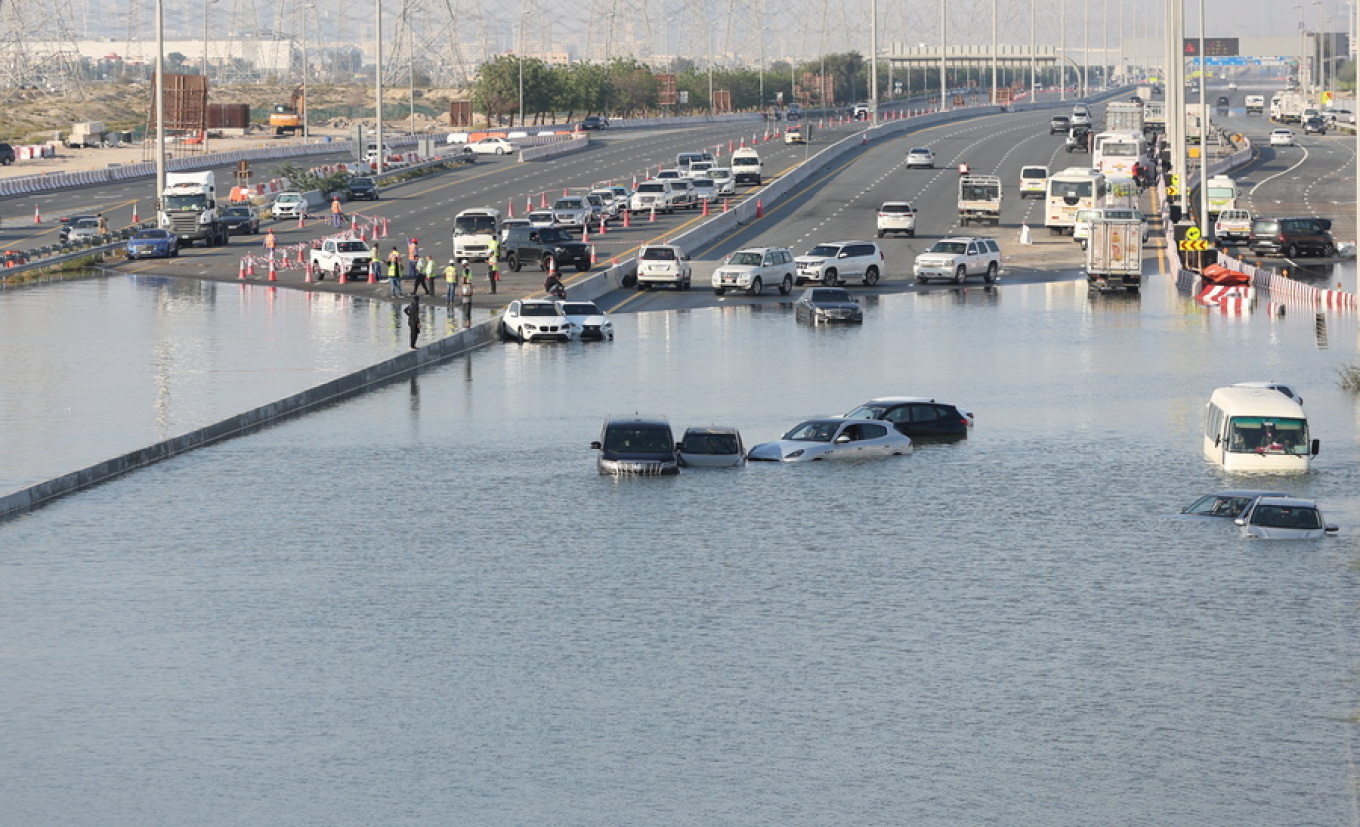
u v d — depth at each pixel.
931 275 169.88
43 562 66.75
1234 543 70.56
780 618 59.31
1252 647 56.12
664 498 78.94
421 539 70.81
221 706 49.91
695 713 49.31
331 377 109.31
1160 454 89.62
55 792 43.44
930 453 90.25
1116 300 156.88
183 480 82.12
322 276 170.50
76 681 52.19
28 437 89.56
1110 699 50.84
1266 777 44.69
